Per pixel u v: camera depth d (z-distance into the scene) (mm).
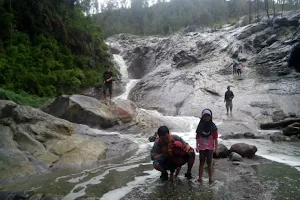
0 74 13867
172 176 5211
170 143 5094
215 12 56844
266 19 28078
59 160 6547
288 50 21031
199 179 5172
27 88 15055
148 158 7305
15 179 5273
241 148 7215
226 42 27484
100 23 61031
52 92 16234
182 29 50844
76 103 10695
